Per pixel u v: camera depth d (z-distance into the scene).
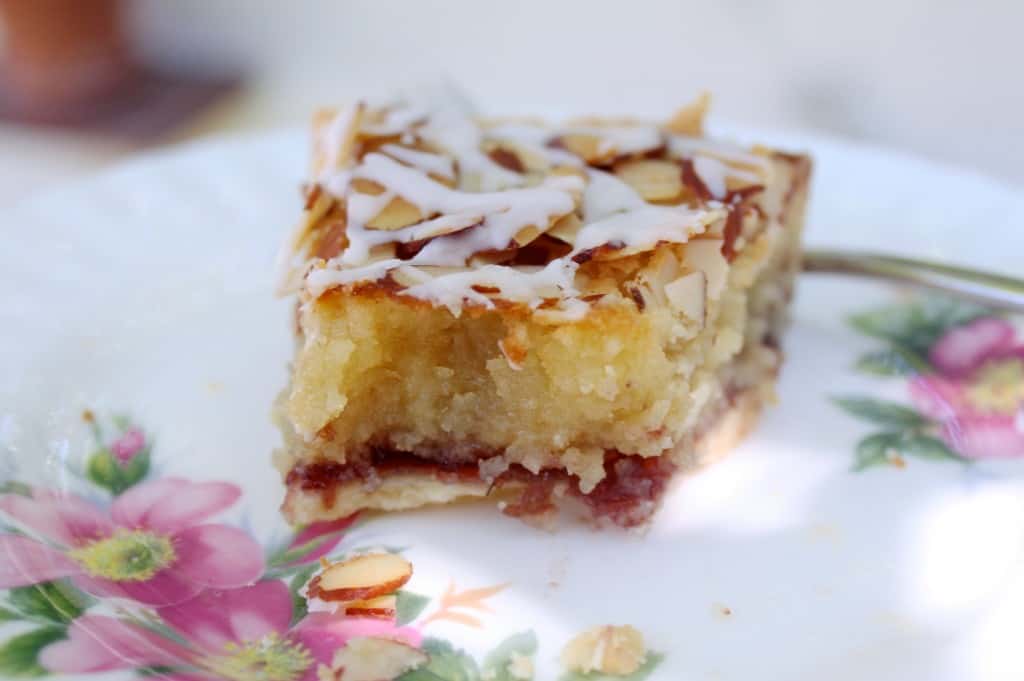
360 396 0.22
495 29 0.44
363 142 0.24
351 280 0.21
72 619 0.19
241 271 0.26
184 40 0.44
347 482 0.22
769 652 0.20
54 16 0.35
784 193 0.24
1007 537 0.22
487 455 0.22
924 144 0.42
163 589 0.20
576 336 0.21
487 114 0.29
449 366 0.22
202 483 0.22
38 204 0.27
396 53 0.44
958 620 0.20
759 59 0.43
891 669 0.20
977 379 0.25
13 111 0.36
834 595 0.21
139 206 0.27
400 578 0.21
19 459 0.22
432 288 0.21
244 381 0.24
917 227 0.27
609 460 0.22
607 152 0.24
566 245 0.22
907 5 0.41
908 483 0.23
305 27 0.44
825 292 0.27
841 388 0.25
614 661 0.20
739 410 0.24
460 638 0.20
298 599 0.20
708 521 0.22
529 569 0.21
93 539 0.21
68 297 0.25
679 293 0.22
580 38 0.44
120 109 0.37
